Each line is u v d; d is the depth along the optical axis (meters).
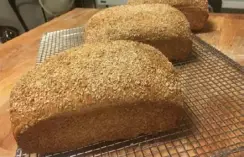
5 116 0.25
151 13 0.33
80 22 0.46
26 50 0.38
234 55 0.32
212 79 0.27
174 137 0.21
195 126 0.21
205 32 0.39
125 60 0.22
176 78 0.22
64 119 0.20
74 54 0.23
